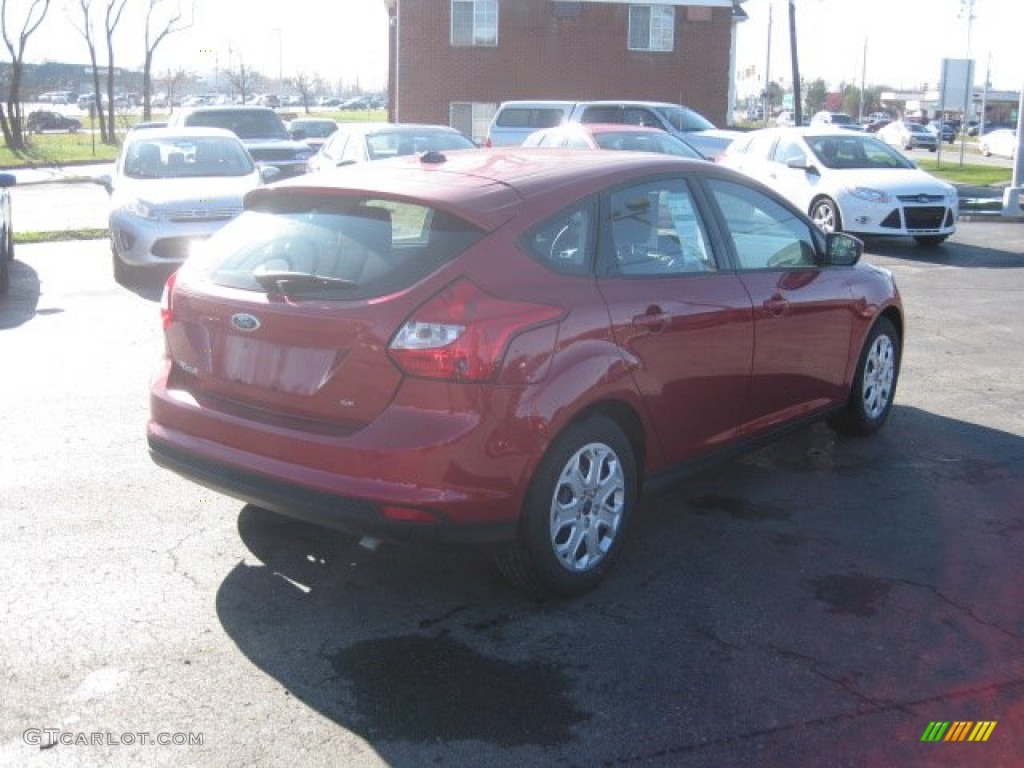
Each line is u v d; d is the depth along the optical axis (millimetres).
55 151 41625
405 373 3865
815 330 5727
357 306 3955
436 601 4344
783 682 3746
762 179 16844
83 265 13125
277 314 4113
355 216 4316
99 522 5078
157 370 4750
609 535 4508
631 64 35781
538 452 4016
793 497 5582
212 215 11648
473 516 3914
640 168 4840
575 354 4156
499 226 4121
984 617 4254
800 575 4629
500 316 3936
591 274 4391
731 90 40094
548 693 3658
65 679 3697
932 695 3676
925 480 5848
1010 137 50094
